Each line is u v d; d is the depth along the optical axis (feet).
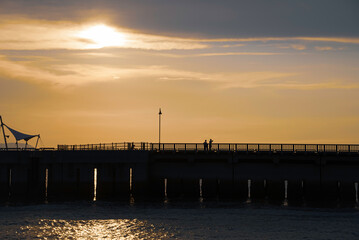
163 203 254.06
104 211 228.43
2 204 256.52
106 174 279.08
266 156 267.80
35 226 195.93
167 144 279.08
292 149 267.59
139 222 202.39
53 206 244.63
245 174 271.69
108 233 184.85
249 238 176.55
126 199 269.64
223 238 176.65
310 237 178.19
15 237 179.32
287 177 269.44
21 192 288.92
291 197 268.82
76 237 179.83
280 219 208.13
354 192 263.90
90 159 280.10
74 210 231.71
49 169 288.30
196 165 276.00
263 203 253.44
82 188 281.74
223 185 272.51
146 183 274.57
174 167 277.44
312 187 266.98
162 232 185.78
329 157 263.29
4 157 290.56
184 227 193.16
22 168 290.35
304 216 215.31
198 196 274.57
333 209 234.99
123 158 275.80
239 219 207.72
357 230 188.75
